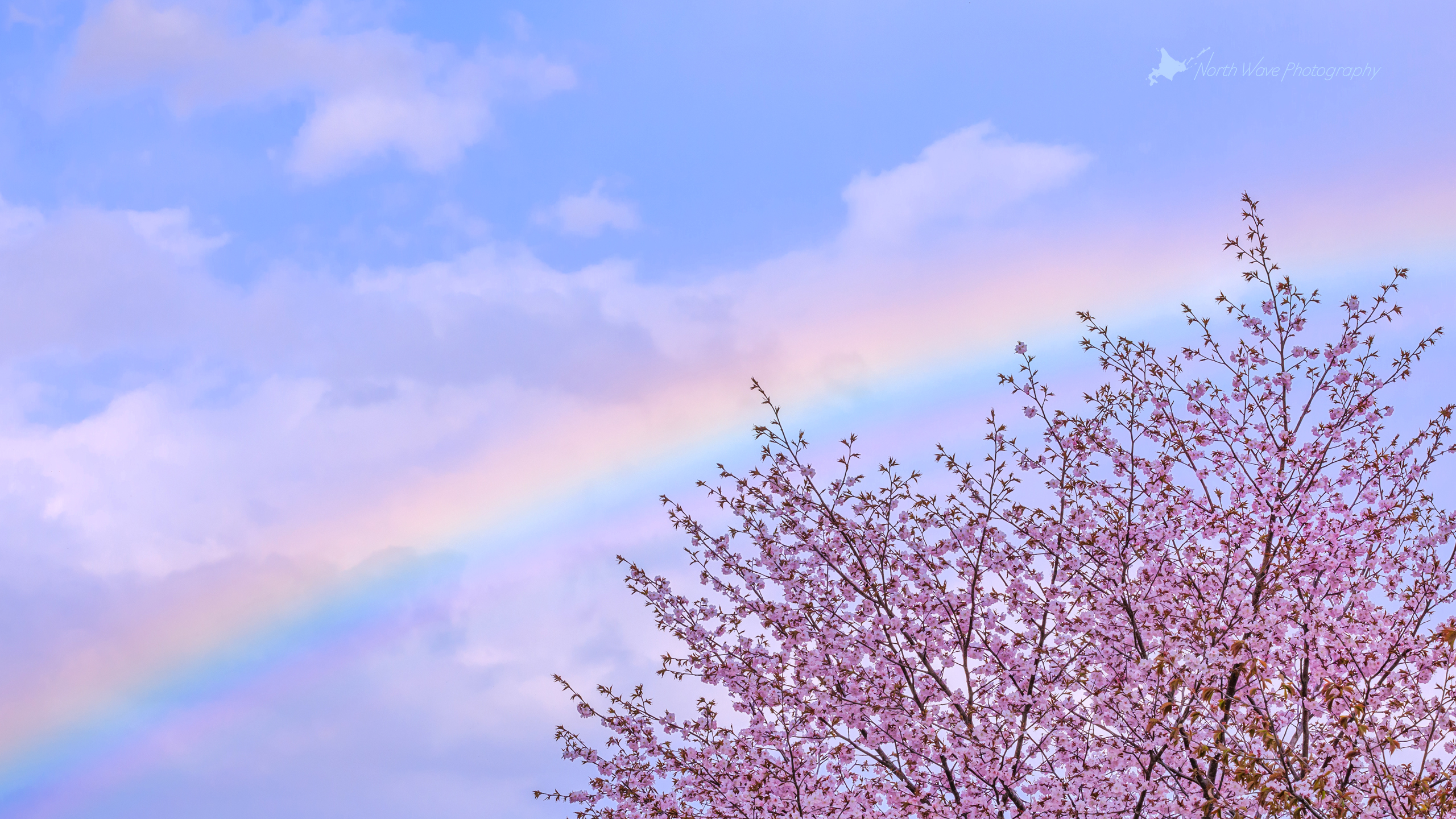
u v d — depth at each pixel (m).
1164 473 11.25
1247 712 10.48
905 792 10.59
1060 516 11.51
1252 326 11.27
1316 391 11.23
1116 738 10.13
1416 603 10.96
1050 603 11.26
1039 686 10.80
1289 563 10.92
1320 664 10.37
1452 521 11.05
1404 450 11.12
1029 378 11.53
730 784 11.32
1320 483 10.97
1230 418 11.24
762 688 11.12
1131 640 10.91
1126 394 11.52
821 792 10.89
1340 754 10.31
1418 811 9.03
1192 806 9.73
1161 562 11.11
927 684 11.19
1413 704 10.57
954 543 11.33
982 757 10.12
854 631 11.13
